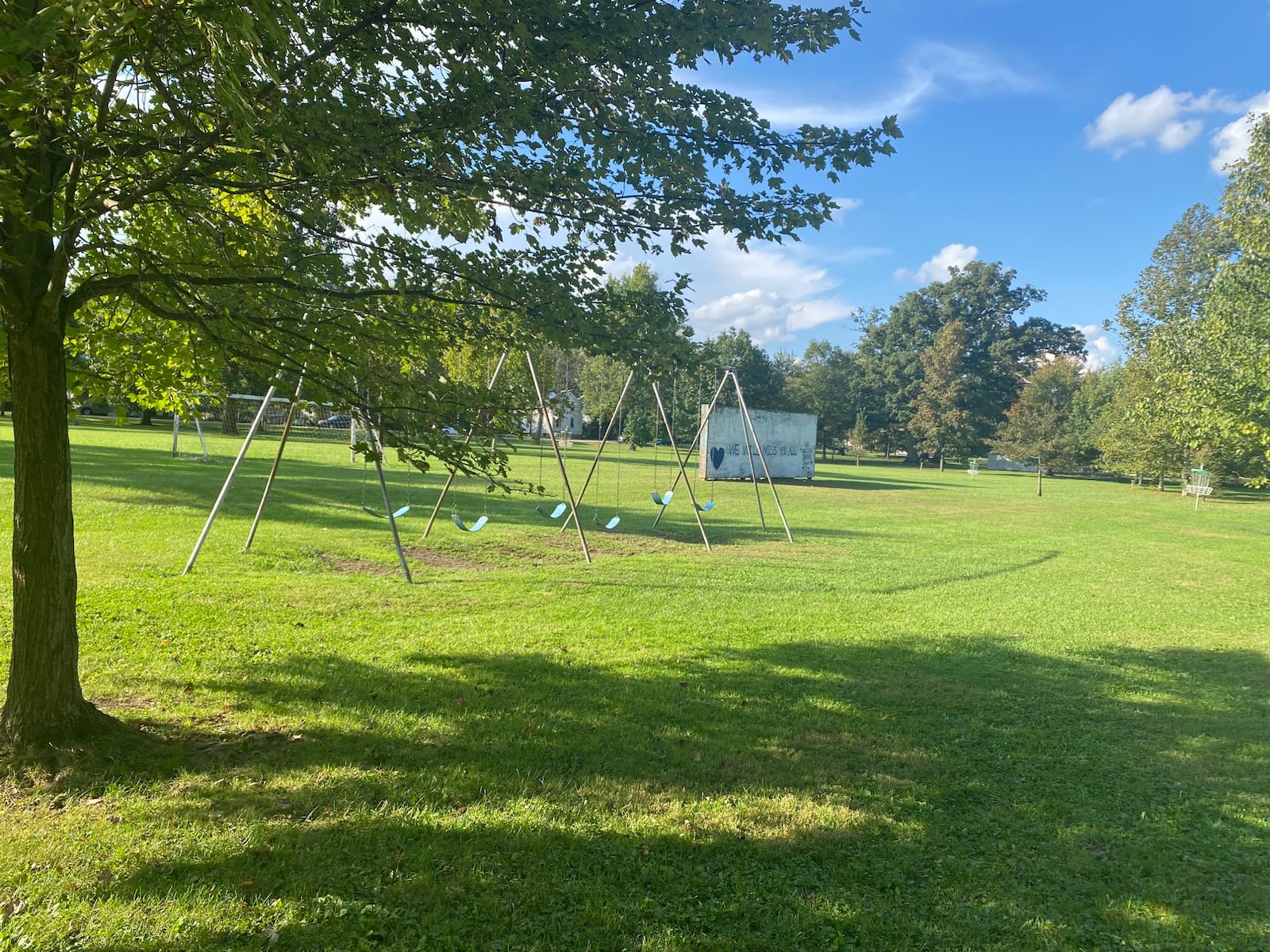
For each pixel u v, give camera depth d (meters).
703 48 4.30
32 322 4.12
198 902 3.26
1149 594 12.52
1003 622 9.88
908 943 3.27
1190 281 40.72
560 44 4.06
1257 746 5.74
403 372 4.83
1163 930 3.42
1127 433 42.62
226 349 4.66
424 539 14.08
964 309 77.81
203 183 4.45
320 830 3.90
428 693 5.98
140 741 4.71
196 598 8.35
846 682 6.89
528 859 3.75
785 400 67.62
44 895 3.25
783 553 15.33
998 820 4.44
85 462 21.08
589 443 68.44
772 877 3.73
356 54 3.97
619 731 5.44
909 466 74.88
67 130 3.79
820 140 4.59
